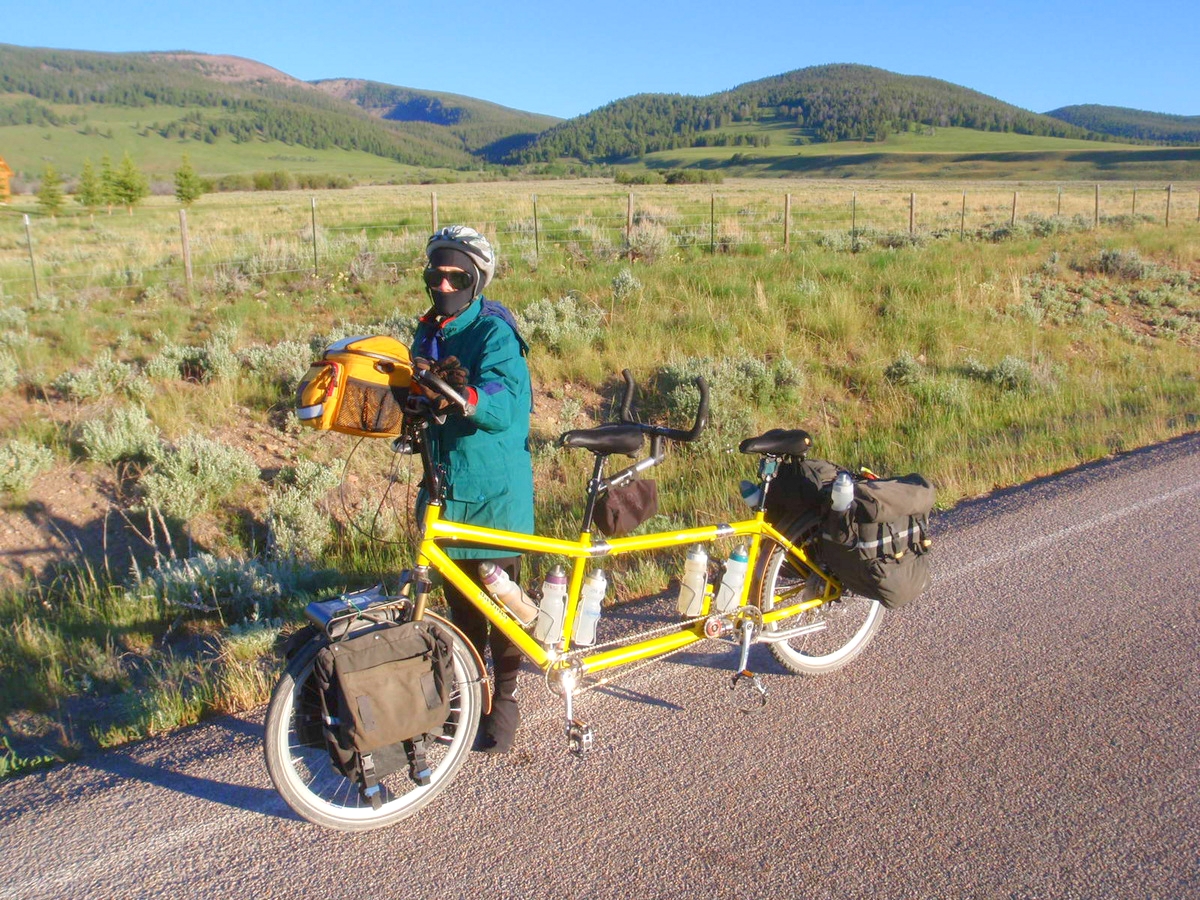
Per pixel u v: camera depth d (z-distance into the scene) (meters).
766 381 11.02
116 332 11.76
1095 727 3.91
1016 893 2.91
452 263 3.26
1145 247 22.50
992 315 15.38
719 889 2.93
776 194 53.41
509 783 3.50
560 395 10.93
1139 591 5.42
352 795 3.34
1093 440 9.59
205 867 3.01
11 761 3.95
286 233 23.11
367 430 3.02
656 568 5.79
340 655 2.94
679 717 4.01
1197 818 3.28
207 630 5.77
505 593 3.35
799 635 4.24
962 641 4.80
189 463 7.79
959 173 161.12
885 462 9.23
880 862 3.05
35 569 6.77
